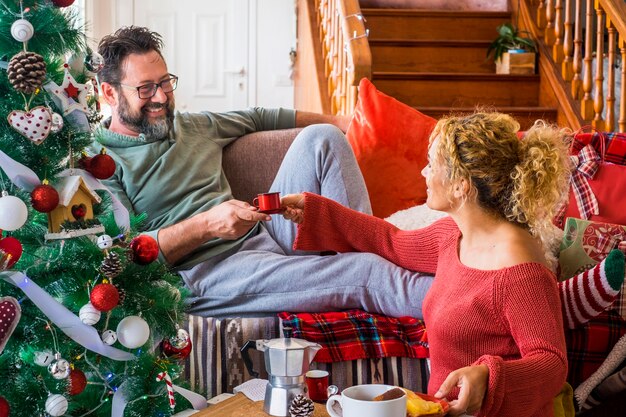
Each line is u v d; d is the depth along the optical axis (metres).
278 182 2.33
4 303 1.38
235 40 6.37
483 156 1.53
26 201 1.45
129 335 1.52
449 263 1.65
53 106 1.47
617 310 1.98
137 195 2.31
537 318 1.44
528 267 1.48
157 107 2.34
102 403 1.63
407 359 1.95
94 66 1.52
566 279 2.06
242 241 2.25
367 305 2.02
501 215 1.57
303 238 2.03
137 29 2.37
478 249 1.59
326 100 4.55
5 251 1.36
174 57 6.34
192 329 1.98
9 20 1.40
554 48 4.97
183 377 1.93
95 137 1.71
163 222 2.29
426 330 1.85
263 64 6.39
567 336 1.97
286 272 2.06
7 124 1.43
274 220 2.35
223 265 2.15
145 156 2.34
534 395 1.37
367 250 2.06
